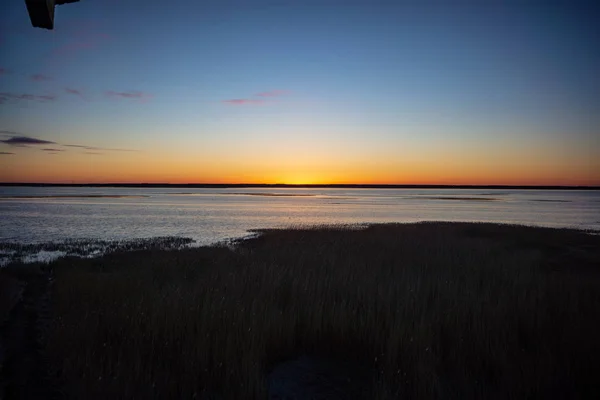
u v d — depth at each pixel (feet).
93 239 101.35
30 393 18.92
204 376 19.45
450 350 22.07
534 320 25.72
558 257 64.85
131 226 138.72
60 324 26.89
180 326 24.76
